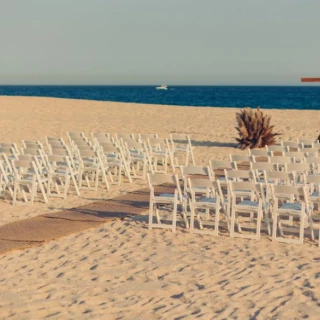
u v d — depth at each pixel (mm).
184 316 5625
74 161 13047
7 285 6574
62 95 95125
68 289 6414
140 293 6273
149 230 8867
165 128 24953
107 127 25328
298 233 8664
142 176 13789
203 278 6695
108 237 8500
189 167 9250
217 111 32188
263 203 8625
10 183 11703
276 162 10695
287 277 6664
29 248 7988
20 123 26312
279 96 90188
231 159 11148
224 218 9617
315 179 8438
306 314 5625
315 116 28484
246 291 6246
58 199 11398
